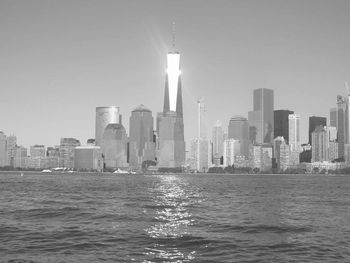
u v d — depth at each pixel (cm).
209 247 5075
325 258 4553
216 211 9462
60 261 4316
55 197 13362
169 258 4488
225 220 7781
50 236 5750
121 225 6912
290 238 5775
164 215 8512
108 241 5403
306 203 11856
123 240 5481
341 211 9581
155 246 5106
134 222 7338
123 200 12450
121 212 8919
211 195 15700
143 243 5284
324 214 8919
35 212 8725
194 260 4416
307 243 5391
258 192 17888
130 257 4512
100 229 6419
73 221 7369
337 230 6562
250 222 7488
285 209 10006
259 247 5103
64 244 5191
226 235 5975
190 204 11325
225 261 4384
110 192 16925
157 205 10850
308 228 6738
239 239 5644
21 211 8906
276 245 5234
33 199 12369
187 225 7038
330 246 5194
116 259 4419
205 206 10731
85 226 6725
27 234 5903
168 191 18612
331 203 11912
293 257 4584
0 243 5238
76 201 11731
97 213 8625
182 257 4541
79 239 5534
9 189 18375
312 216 8538
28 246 5059
